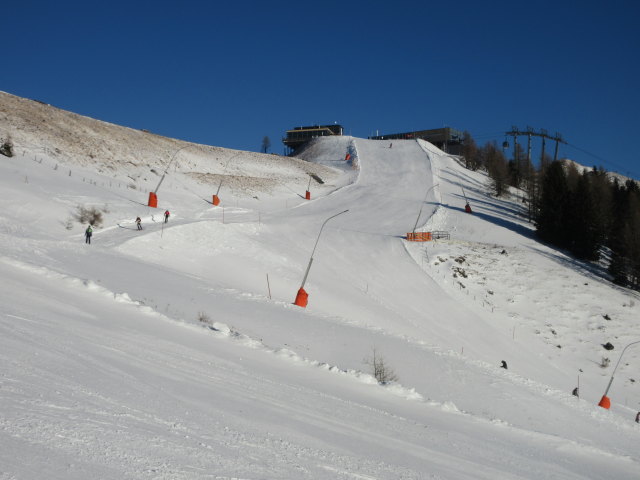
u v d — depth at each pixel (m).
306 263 49.78
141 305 19.02
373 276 50.41
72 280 19.98
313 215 74.81
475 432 14.48
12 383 6.75
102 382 8.17
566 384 39.16
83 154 72.56
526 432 16.25
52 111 84.12
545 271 59.19
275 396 11.32
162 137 105.69
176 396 8.68
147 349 12.51
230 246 48.00
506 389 23.25
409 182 103.12
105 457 5.12
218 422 7.79
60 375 7.87
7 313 12.27
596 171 105.94
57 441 5.20
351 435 9.73
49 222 43.28
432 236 65.75
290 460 6.82
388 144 138.88
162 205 62.56
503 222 77.94
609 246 76.06
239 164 104.25
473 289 52.66
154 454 5.57
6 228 37.28
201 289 29.89
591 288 56.97
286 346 21.80
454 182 104.81
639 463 15.98
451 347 38.41
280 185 95.19
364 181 105.75
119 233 45.28
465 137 137.00
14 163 57.56
